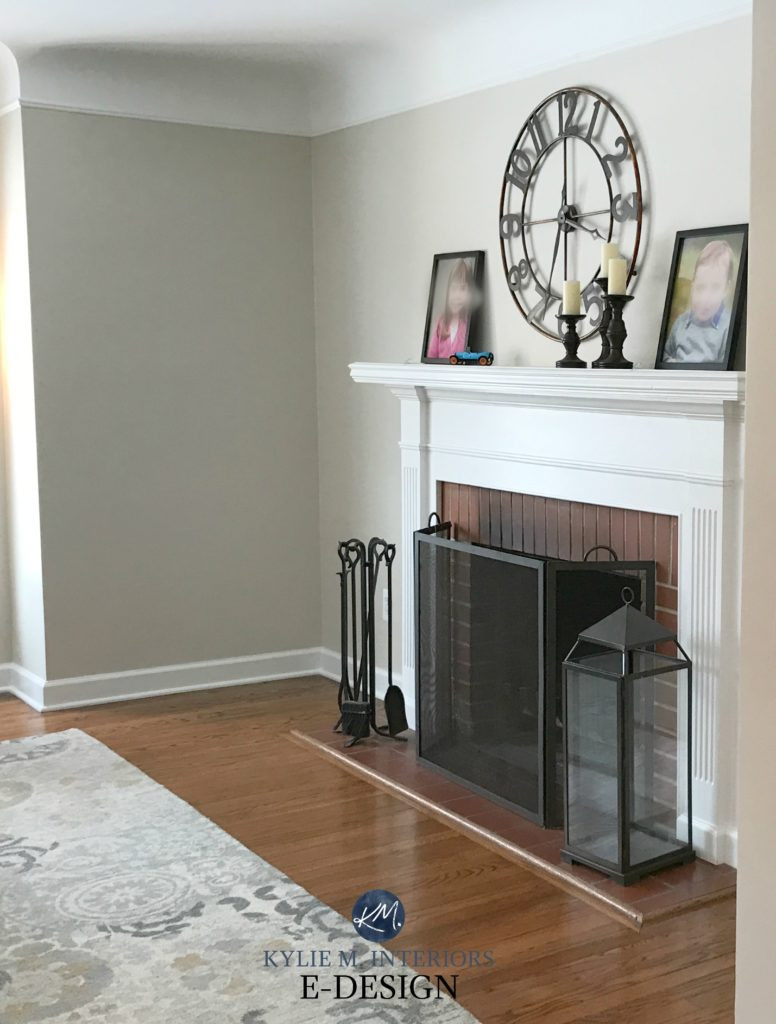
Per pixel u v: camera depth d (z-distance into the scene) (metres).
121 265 5.12
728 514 3.39
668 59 3.67
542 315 4.24
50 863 3.58
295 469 5.61
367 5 4.20
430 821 3.92
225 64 5.05
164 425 5.28
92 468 5.14
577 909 3.27
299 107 5.42
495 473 4.29
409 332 4.96
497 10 4.22
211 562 5.45
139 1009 2.77
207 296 5.32
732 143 3.48
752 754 2.04
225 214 5.32
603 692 3.34
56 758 4.52
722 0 3.46
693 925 3.16
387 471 5.17
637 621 3.38
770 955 2.04
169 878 3.47
